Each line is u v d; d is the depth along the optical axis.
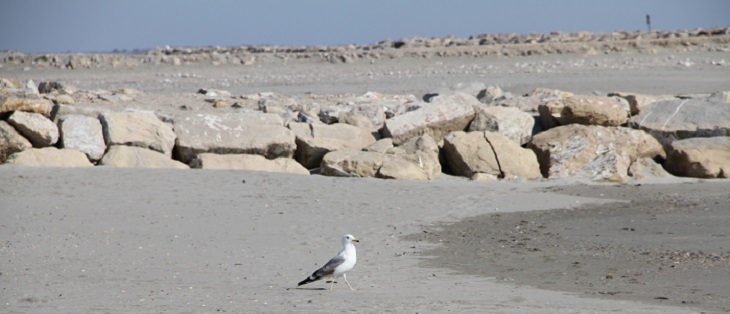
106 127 27.81
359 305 11.44
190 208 21.09
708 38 80.06
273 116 29.50
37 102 28.67
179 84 55.94
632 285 13.06
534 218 20.22
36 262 15.60
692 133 30.12
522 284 13.41
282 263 15.62
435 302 11.69
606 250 16.11
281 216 20.45
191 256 16.23
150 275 14.47
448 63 70.44
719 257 14.90
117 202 21.55
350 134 29.78
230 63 74.06
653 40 78.81
